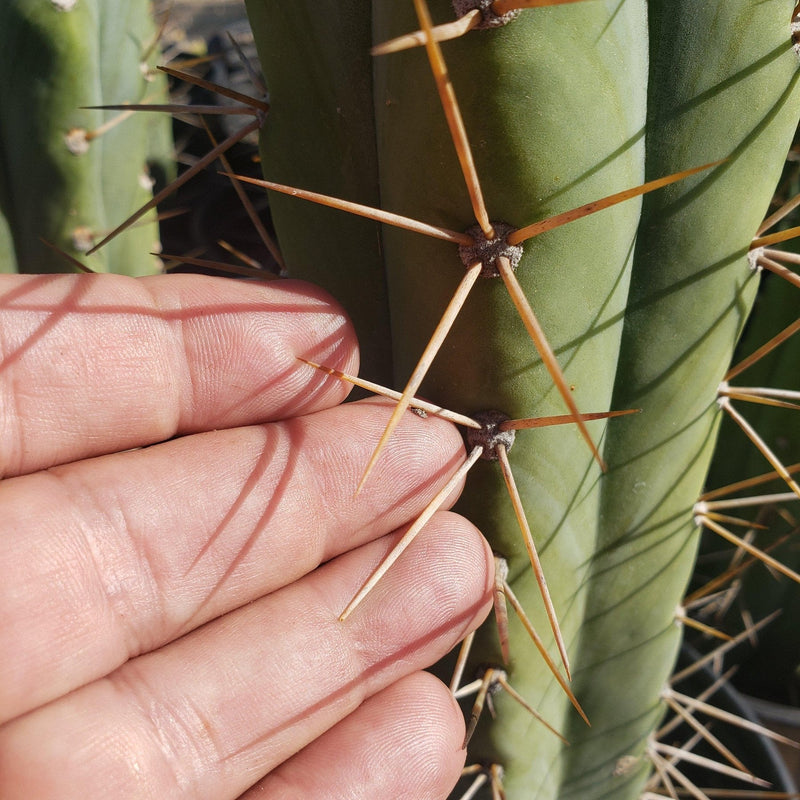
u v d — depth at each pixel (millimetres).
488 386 83
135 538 88
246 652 89
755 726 130
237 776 88
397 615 91
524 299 70
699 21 75
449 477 90
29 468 92
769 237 86
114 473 89
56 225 128
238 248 248
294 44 86
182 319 92
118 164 135
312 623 91
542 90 67
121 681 86
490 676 100
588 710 113
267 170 95
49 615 83
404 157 75
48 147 122
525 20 64
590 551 99
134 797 81
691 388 91
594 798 122
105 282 92
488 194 72
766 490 152
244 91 269
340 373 82
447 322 73
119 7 128
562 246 74
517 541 93
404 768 90
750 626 153
